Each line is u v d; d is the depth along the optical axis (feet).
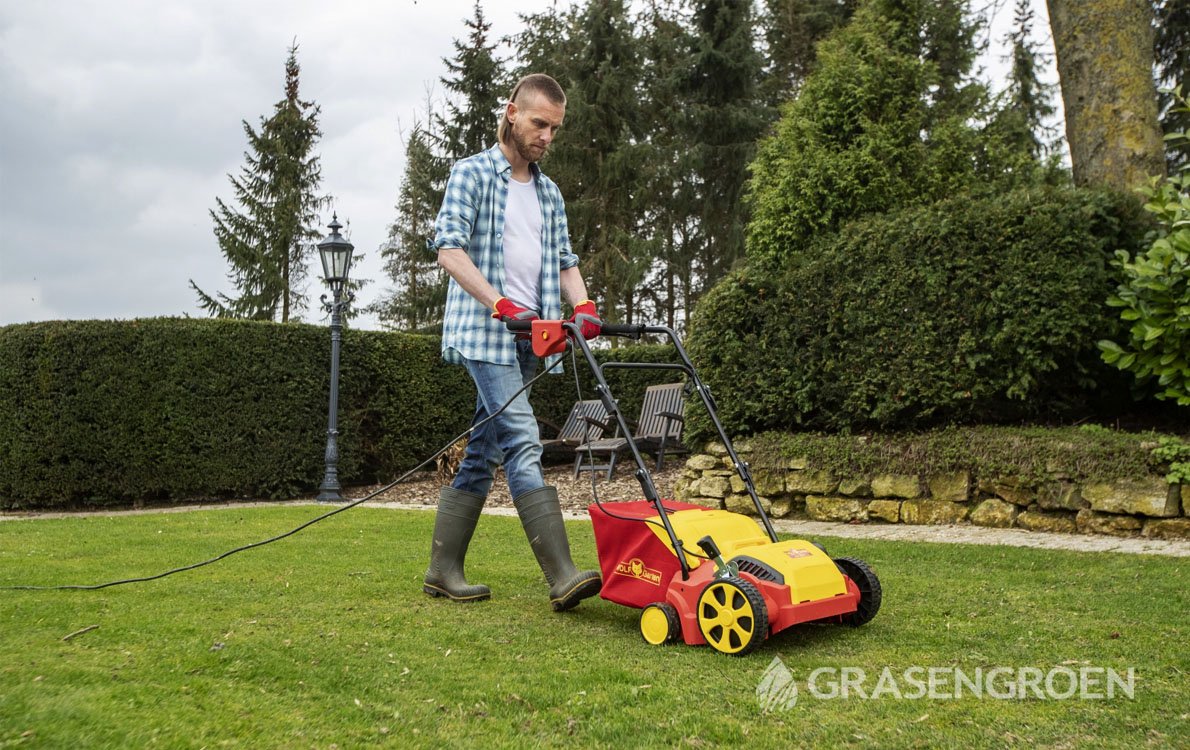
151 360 30.40
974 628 10.55
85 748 6.22
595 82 67.82
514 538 19.26
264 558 16.20
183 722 6.85
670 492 28.17
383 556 16.52
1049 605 11.69
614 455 31.50
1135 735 6.94
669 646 9.84
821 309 22.90
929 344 21.02
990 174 29.09
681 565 10.05
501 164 12.57
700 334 25.39
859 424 23.34
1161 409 21.17
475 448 12.45
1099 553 15.75
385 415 35.78
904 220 21.86
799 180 26.94
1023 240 19.79
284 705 7.45
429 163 75.56
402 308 79.71
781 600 9.45
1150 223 20.53
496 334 12.11
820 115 27.55
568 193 72.79
